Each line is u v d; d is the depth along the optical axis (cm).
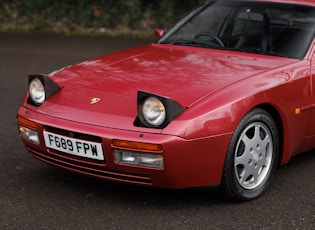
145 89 389
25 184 427
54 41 1127
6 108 650
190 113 364
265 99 400
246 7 523
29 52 1012
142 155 361
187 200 403
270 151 416
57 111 394
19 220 369
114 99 387
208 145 368
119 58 464
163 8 1272
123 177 377
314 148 500
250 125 394
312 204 405
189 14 550
